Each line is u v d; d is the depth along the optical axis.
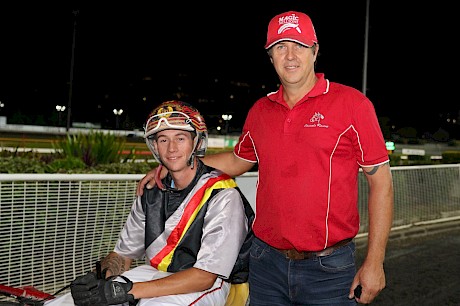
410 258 6.62
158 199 2.45
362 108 2.27
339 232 2.35
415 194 8.58
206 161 2.86
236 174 2.82
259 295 2.54
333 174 2.31
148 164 6.45
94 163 7.03
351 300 2.41
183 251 2.41
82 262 3.66
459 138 59.28
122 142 7.70
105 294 2.14
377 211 2.29
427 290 5.34
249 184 5.51
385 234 2.29
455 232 8.31
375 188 2.31
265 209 2.46
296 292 2.43
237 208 2.43
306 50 2.35
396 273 5.92
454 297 5.15
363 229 7.36
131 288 2.19
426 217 8.82
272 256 2.47
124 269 2.61
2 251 3.21
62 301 2.23
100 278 2.21
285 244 2.40
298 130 2.33
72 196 3.56
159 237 2.42
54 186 3.45
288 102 2.43
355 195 2.40
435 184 9.07
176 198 2.42
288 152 2.35
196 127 2.36
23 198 3.29
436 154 31.69
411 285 5.49
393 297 5.09
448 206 9.38
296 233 2.36
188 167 2.41
